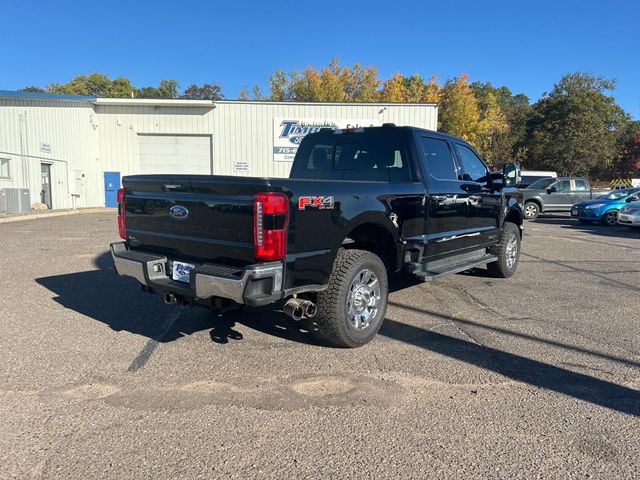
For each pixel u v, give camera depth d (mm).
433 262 5777
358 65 55125
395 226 4863
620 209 16984
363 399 3475
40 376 3799
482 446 2895
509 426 3129
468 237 6418
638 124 60000
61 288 6691
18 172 21094
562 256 10391
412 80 56531
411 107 24703
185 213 4105
